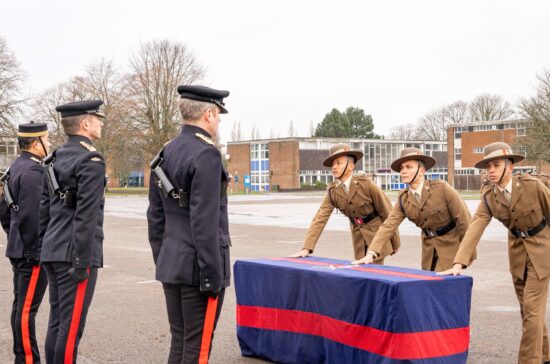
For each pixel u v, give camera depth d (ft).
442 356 15.51
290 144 256.93
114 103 187.93
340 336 16.33
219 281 12.87
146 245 51.88
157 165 13.80
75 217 15.14
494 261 40.42
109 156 192.03
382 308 15.14
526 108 165.37
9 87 151.94
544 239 17.54
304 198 167.84
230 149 279.49
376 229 22.30
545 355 18.22
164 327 23.30
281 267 18.22
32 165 17.93
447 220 20.11
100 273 36.37
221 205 13.50
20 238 17.58
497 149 17.30
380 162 282.97
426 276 15.99
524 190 17.20
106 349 20.33
